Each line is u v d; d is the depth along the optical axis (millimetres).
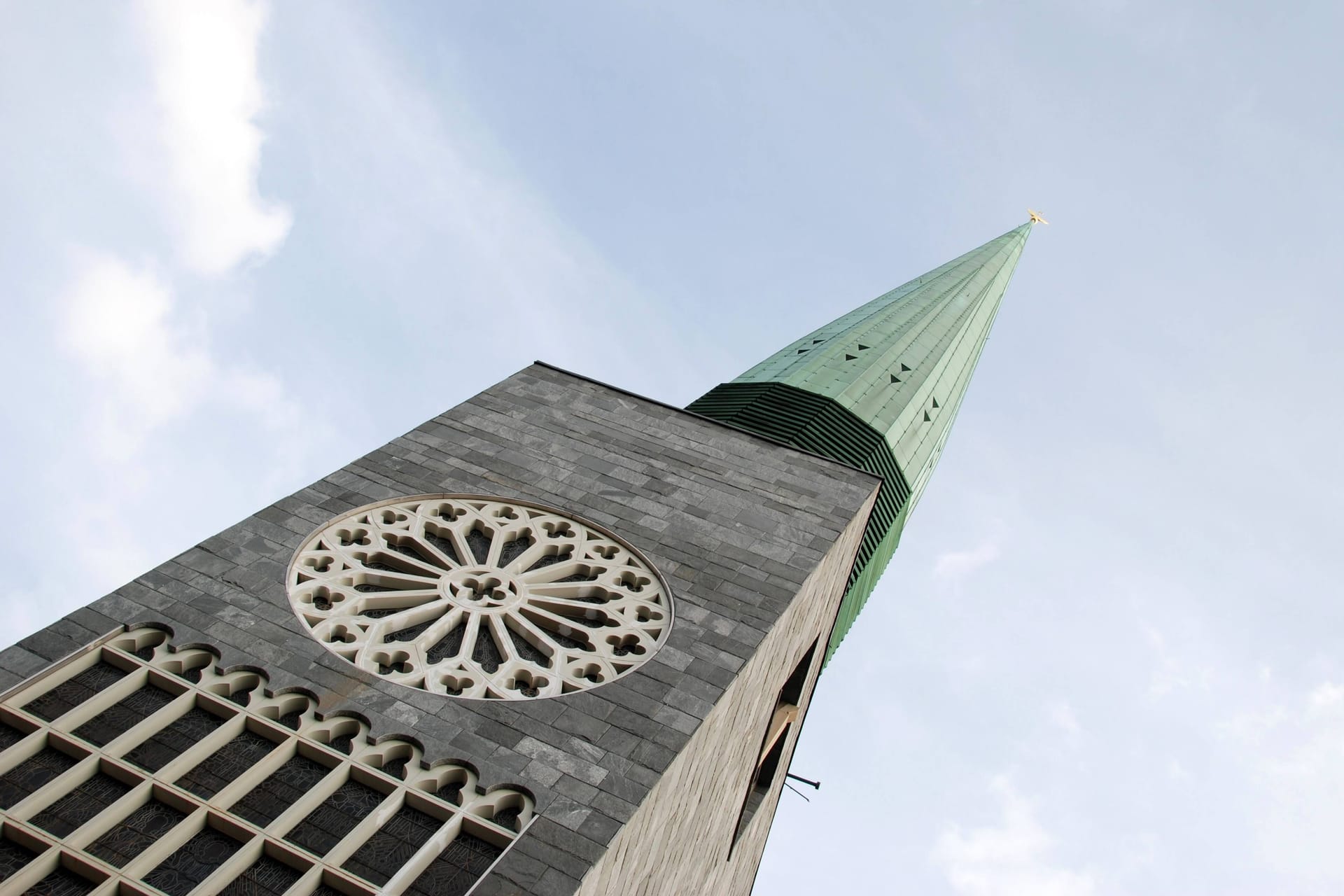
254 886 19797
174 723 22484
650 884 24625
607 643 26781
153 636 24141
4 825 19625
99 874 19234
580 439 35219
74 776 20766
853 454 48906
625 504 32281
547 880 19938
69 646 23188
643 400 38344
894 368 55688
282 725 22734
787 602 29031
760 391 50875
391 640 26062
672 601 28609
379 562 28422
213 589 25453
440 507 30750
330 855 20328
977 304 65938
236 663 23672
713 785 27516
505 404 36562
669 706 24656
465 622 27016
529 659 26422
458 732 22984
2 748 21078
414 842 20969
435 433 34000
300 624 24984
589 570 29609
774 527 32344
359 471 31234
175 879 19672
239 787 21297
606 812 21562
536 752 22781
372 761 22312
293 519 28469
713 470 34781
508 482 32375
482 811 21547
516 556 30031
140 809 20703
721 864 33375
